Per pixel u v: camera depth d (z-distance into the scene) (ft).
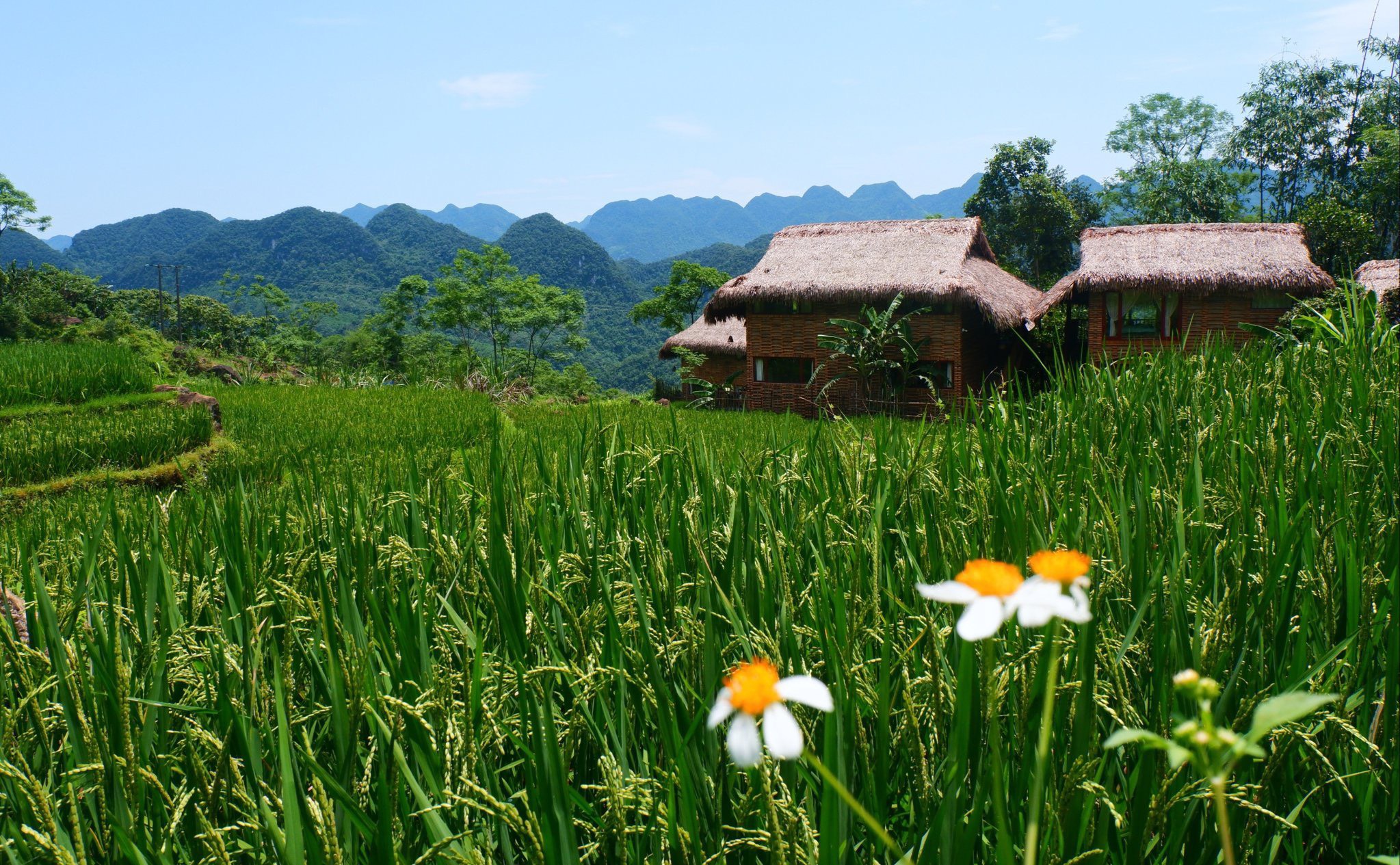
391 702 5.26
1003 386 16.30
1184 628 6.19
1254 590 6.91
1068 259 170.81
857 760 5.37
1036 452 12.09
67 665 6.14
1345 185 145.89
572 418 51.98
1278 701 2.68
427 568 8.90
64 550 11.10
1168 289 81.71
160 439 40.32
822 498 10.32
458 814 5.28
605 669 5.95
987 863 5.05
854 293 91.71
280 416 55.83
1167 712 5.65
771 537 8.44
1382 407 13.21
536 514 10.30
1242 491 8.84
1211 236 86.12
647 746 6.31
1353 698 5.82
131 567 8.55
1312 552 7.32
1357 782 5.76
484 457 14.46
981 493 9.00
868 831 5.10
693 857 4.80
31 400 51.93
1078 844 4.93
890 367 90.22
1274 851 5.30
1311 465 10.19
